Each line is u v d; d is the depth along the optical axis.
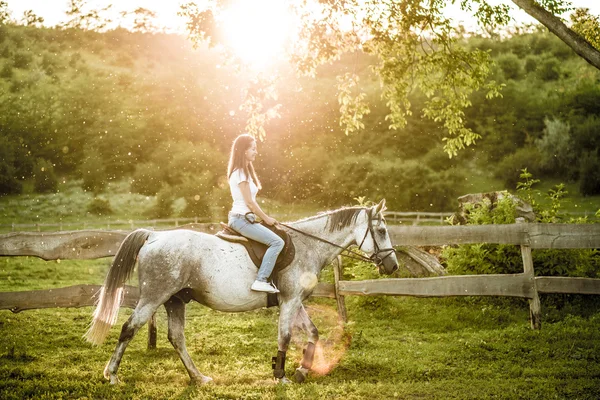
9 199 54.00
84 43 107.62
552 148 57.75
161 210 45.88
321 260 7.38
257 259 6.86
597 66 10.05
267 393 6.50
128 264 6.70
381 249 7.44
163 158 58.78
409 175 53.47
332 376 7.39
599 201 48.97
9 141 65.50
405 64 13.75
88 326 10.15
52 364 7.63
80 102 76.00
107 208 49.47
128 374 7.21
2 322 10.23
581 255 11.48
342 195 53.91
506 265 11.66
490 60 13.34
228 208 44.91
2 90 80.69
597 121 58.25
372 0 12.95
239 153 6.93
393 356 8.21
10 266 19.94
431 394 6.63
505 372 7.47
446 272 12.12
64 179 61.91
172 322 6.94
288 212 51.25
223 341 9.08
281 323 7.04
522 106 68.75
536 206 13.01
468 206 12.81
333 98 67.75
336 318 10.65
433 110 13.98
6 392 6.32
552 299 10.80
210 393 6.46
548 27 10.24
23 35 105.81
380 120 68.62
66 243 8.41
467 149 64.19
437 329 9.88
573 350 8.20
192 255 6.70
